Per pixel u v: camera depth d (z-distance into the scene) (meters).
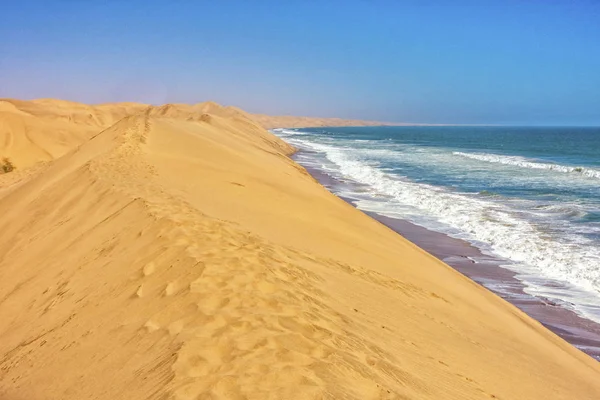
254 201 11.25
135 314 4.37
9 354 4.75
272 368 3.24
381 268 8.47
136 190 9.56
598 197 20.62
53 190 12.05
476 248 13.11
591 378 6.17
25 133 32.12
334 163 36.62
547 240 13.67
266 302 4.28
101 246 6.75
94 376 3.64
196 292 4.34
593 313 9.00
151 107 74.94
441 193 21.77
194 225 6.50
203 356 3.33
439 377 4.33
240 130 45.91
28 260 7.89
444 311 7.00
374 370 3.70
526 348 6.57
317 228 10.09
